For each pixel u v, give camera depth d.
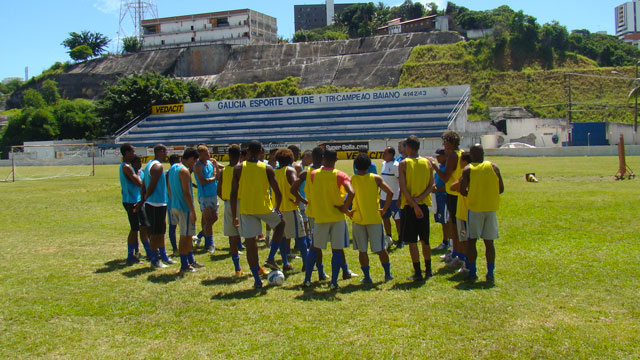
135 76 60.50
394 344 4.34
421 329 4.67
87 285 6.58
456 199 7.32
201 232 9.42
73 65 96.75
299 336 4.59
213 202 9.16
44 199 18.20
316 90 71.25
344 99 51.72
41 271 7.39
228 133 51.94
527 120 54.56
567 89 64.94
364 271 6.53
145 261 8.22
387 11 120.25
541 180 20.33
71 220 12.99
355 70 75.38
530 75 68.19
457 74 70.38
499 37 74.88
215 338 4.62
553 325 4.66
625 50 85.50
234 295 6.06
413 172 6.51
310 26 164.62
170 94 59.72
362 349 4.26
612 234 8.80
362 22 115.19
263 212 6.54
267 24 105.19
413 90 49.78
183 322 5.07
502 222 10.59
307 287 6.43
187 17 98.81
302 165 9.25
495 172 6.29
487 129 53.94
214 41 97.50
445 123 45.91
